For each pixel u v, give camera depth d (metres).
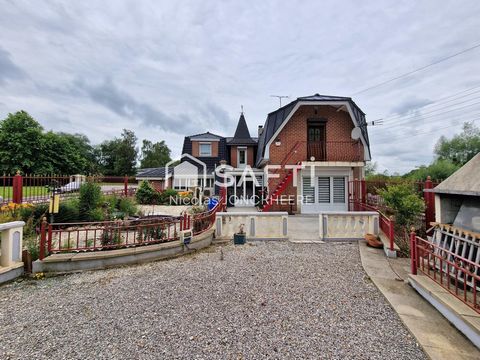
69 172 30.31
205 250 6.92
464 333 3.00
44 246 5.26
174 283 4.69
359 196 12.91
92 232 8.41
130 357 2.66
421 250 4.71
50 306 3.84
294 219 11.83
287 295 4.18
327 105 14.05
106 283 4.71
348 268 5.46
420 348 2.83
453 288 3.94
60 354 2.72
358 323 3.35
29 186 9.74
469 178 4.14
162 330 3.18
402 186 8.03
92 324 3.33
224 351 2.77
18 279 4.90
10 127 27.80
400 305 3.77
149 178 22.33
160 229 6.72
